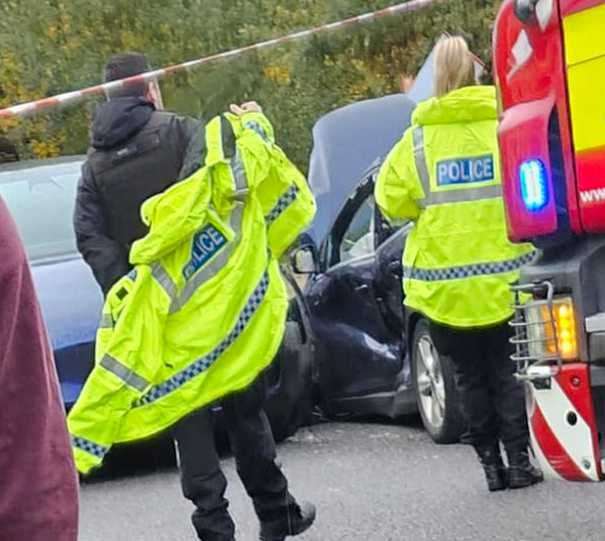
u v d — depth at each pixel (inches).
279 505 235.6
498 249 272.5
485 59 707.4
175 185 224.5
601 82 186.7
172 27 733.3
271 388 334.0
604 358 185.5
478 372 280.4
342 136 505.7
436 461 323.6
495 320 271.9
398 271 354.3
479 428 280.7
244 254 227.8
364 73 734.5
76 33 727.7
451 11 716.0
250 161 228.7
